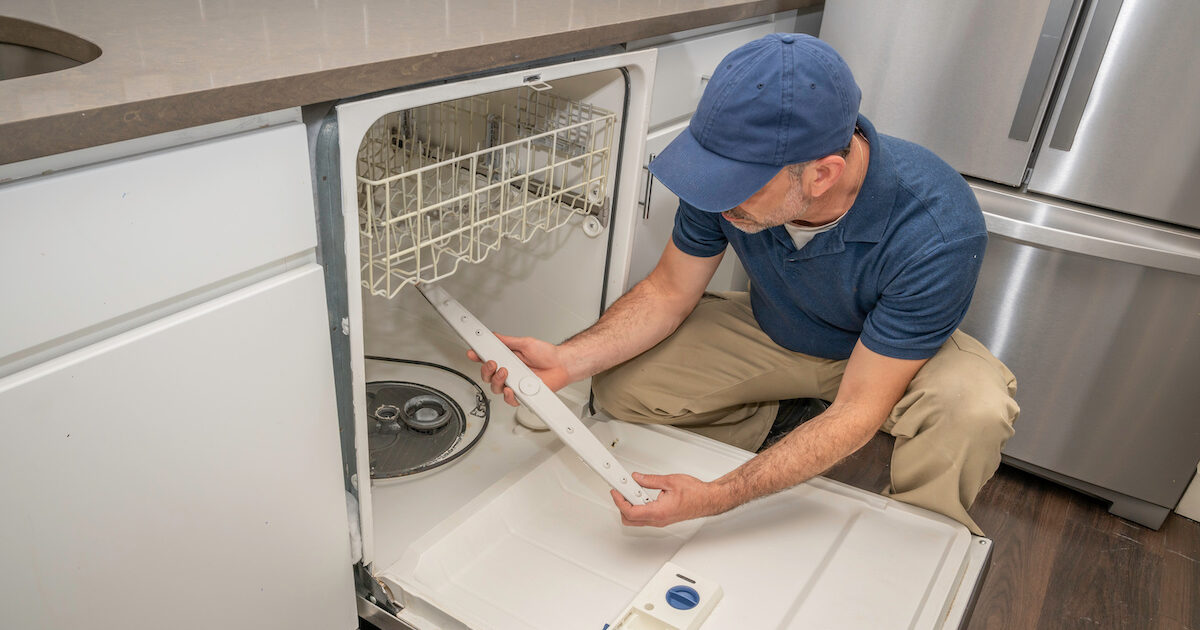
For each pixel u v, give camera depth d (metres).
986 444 1.13
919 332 1.10
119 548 0.78
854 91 0.93
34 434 0.67
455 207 1.29
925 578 1.06
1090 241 1.41
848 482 1.63
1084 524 1.61
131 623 0.82
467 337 1.12
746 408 1.51
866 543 1.12
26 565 0.71
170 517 0.81
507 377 1.11
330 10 1.04
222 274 0.77
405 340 1.71
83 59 0.86
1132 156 1.39
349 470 1.03
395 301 1.73
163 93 0.66
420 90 0.87
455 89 0.91
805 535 1.13
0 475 0.66
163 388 0.75
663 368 1.39
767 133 0.88
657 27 1.17
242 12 0.99
